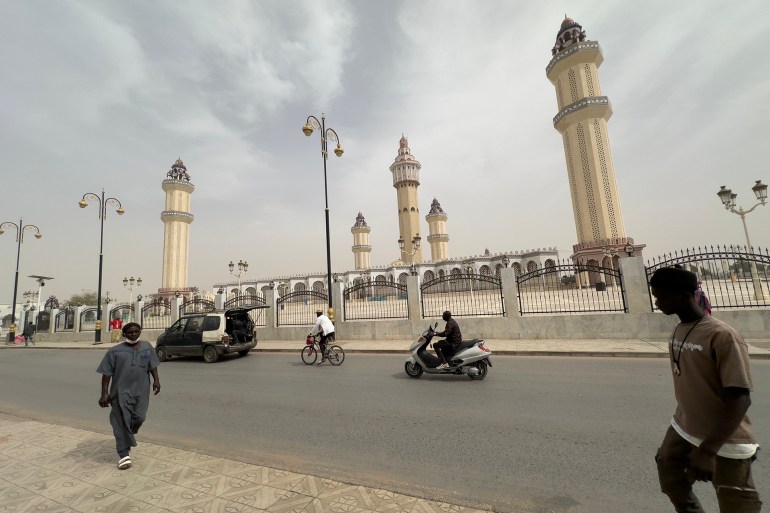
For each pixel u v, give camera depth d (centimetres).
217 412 612
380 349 1236
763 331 1005
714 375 196
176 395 745
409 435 468
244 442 471
